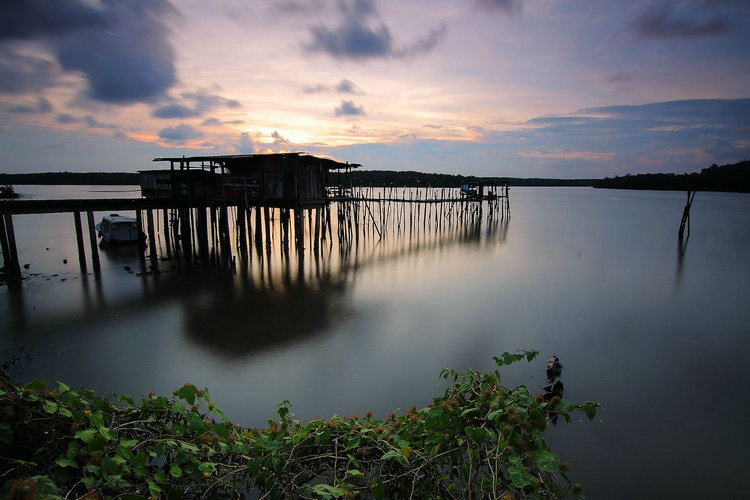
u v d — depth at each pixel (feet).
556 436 23.18
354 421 9.04
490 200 153.69
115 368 31.24
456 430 7.69
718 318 44.37
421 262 74.23
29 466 7.39
